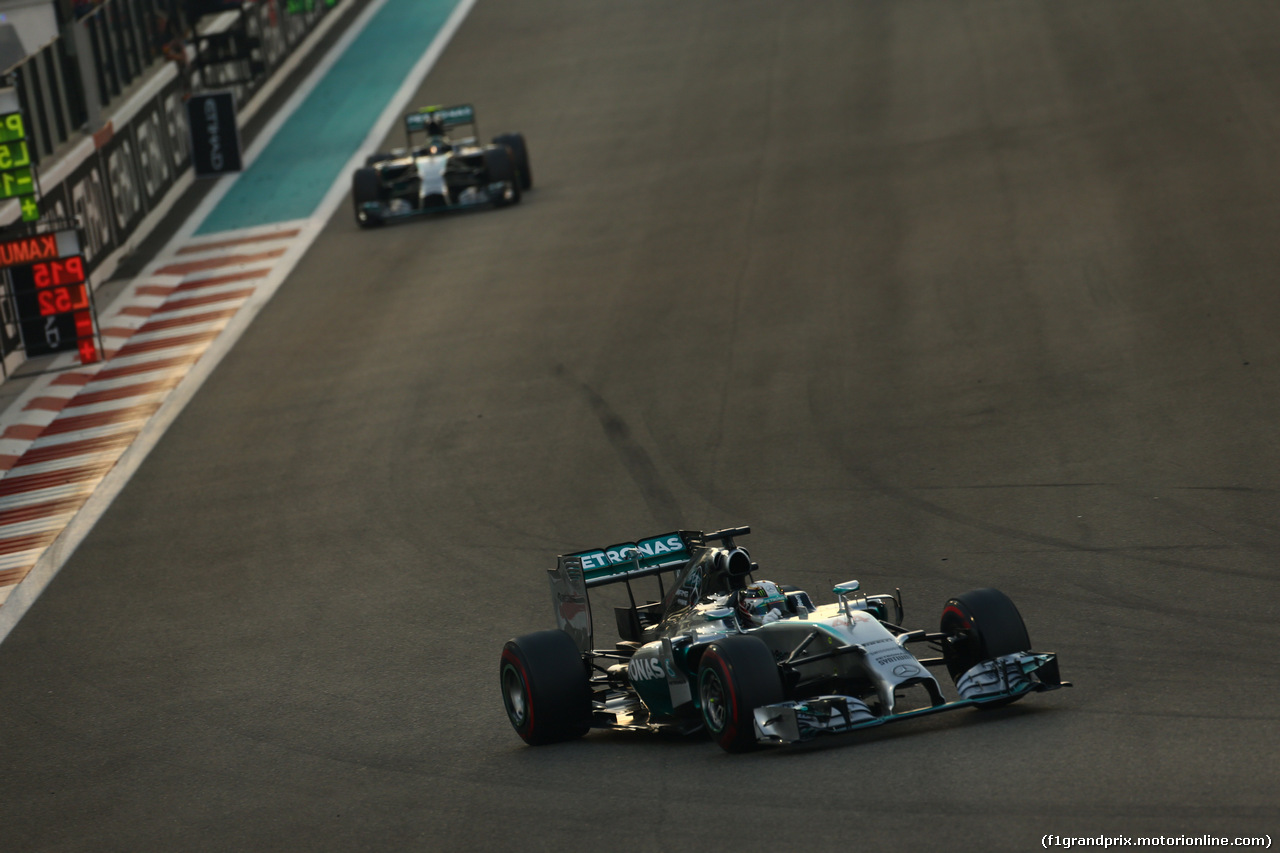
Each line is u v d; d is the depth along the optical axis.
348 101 142.88
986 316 67.19
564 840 24.77
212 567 52.53
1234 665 31.00
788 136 110.06
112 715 41.00
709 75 134.00
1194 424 50.75
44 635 48.66
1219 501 43.72
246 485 60.47
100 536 57.47
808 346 66.69
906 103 113.94
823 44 138.75
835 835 22.39
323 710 38.50
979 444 52.41
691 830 23.81
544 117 128.25
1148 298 65.81
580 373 67.50
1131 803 22.06
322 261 96.06
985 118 105.88
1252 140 88.81
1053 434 52.22
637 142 115.88
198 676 42.97
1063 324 64.38
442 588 46.66
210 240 105.44
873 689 28.39
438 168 102.94
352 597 47.28
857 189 93.44
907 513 46.97
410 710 37.38
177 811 32.81
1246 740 24.92
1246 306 62.34
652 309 75.69
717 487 52.00
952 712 29.25
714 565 31.72
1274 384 53.19
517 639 32.44
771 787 25.19
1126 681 30.55
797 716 25.94
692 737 30.67
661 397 62.72
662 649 30.19
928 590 40.22
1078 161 91.44
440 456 59.94
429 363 72.50
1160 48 116.44
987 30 133.12
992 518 45.44
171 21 122.38
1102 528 43.06
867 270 77.06
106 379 77.94
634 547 34.56
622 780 27.78
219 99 117.44
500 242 94.00
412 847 26.44
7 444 69.81
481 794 28.97
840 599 29.67
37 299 79.00
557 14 168.38
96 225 97.75
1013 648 28.19
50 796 35.69
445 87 143.50
